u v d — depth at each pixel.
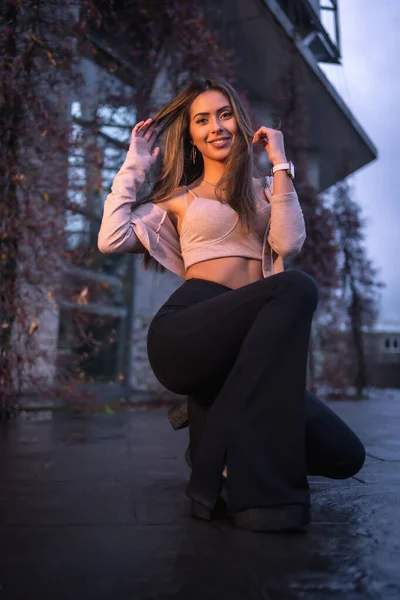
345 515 1.51
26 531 1.33
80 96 4.94
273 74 7.74
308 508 1.35
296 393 1.38
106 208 1.75
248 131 1.79
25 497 1.70
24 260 4.14
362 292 8.23
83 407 4.99
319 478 2.08
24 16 3.96
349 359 8.19
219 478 1.37
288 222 1.65
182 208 1.81
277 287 1.42
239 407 1.37
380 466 2.35
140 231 1.76
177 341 1.53
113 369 7.61
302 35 7.06
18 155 4.09
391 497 1.75
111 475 2.07
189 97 1.80
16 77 3.95
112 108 5.13
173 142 1.85
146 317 6.54
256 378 1.37
